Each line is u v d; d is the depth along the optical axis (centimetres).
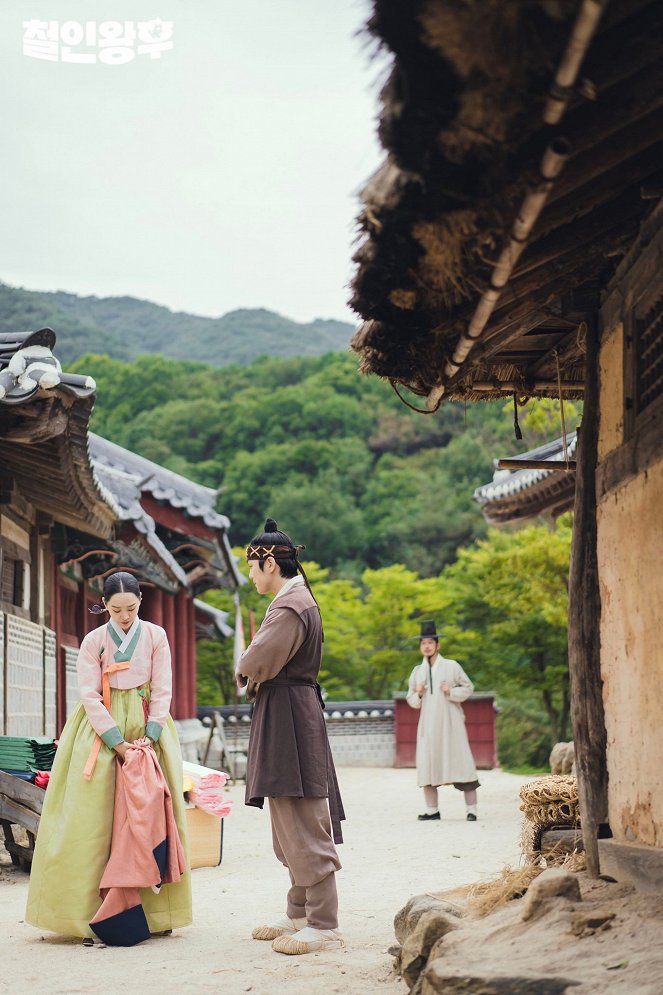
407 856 830
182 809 538
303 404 6525
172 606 2070
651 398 427
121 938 501
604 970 315
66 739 532
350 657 3478
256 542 525
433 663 1166
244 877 744
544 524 2200
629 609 440
